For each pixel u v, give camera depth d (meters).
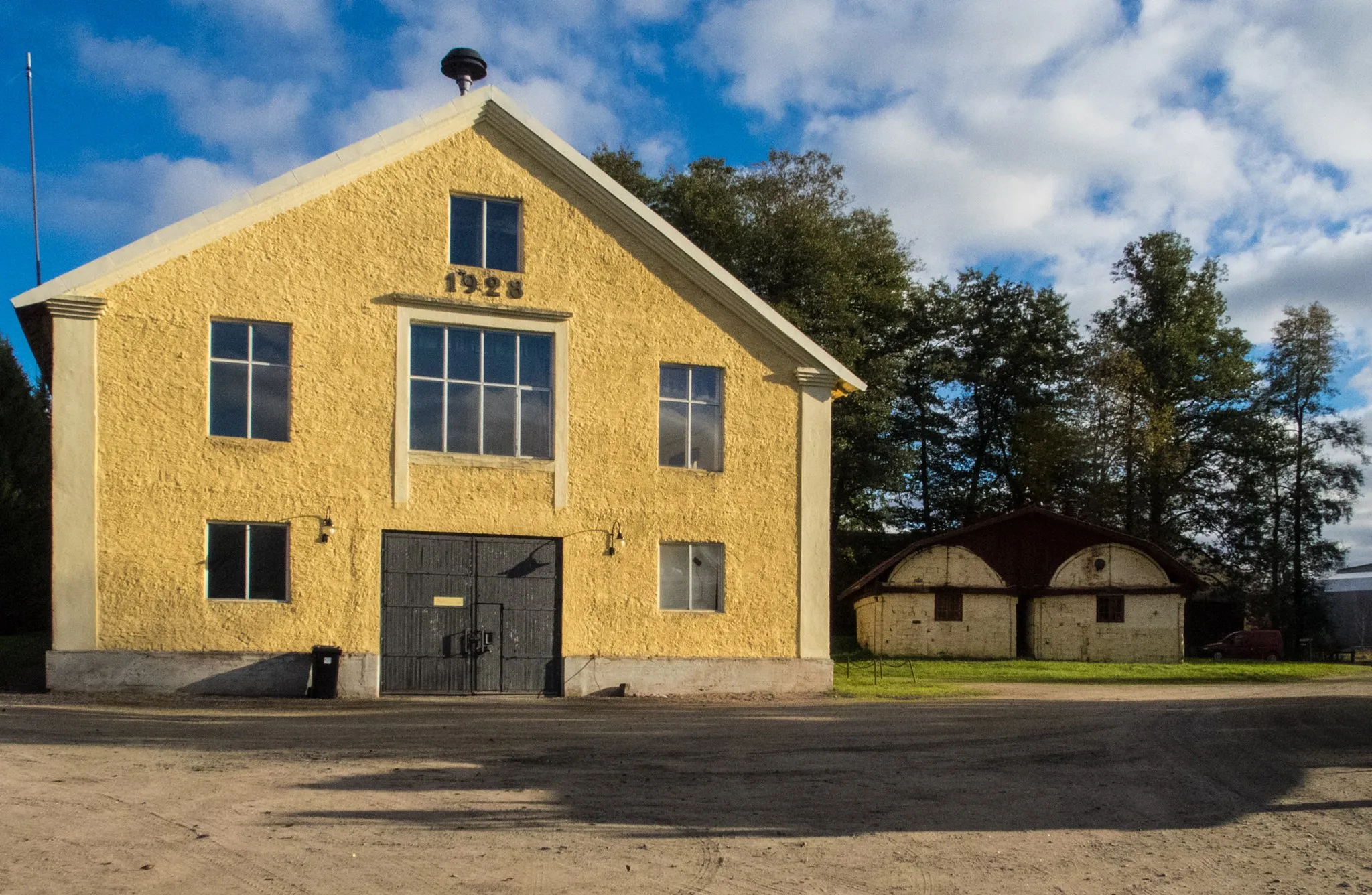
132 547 17.17
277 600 17.92
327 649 17.72
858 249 47.06
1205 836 8.34
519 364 19.61
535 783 9.83
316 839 7.50
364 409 18.52
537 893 6.41
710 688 20.05
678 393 20.61
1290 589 53.97
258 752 11.23
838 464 47.16
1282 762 12.04
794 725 14.95
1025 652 40.81
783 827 8.30
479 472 19.11
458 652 18.77
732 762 11.38
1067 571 39.88
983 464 56.09
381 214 18.88
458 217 19.47
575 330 19.84
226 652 17.50
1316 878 7.20
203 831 7.62
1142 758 12.17
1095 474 51.38
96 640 16.91
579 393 19.78
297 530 17.98
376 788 9.33
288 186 18.20
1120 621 39.56
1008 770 11.27
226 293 17.86
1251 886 6.98
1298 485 54.22
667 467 20.28
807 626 20.83
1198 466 54.66
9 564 30.59
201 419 17.61
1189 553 53.44
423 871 6.79
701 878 6.86
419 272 18.98
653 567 20.00
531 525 19.33
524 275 19.59
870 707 18.16
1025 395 54.72
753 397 20.91
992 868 7.25
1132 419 50.75
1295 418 55.22
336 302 18.48
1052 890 6.79
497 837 7.73
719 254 43.75
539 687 19.17
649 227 20.28
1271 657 46.91
